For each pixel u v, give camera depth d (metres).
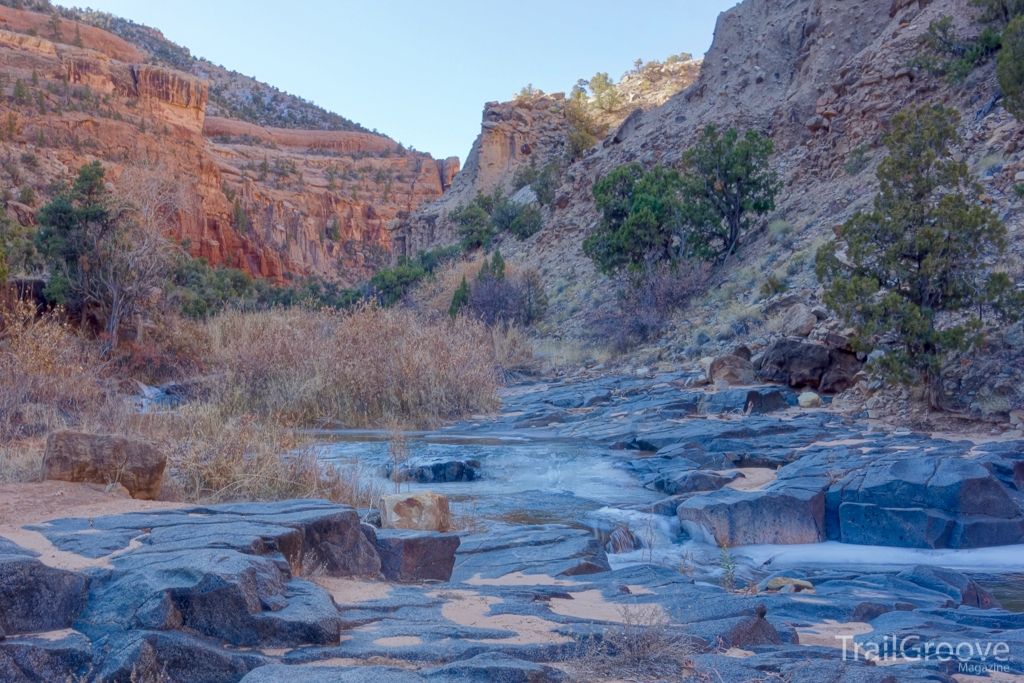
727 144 24.83
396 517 6.12
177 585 2.93
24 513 4.35
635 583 4.90
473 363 17.25
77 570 3.16
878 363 12.29
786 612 4.62
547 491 9.10
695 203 24.94
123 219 18.53
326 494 7.31
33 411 9.56
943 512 7.26
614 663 2.97
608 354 22.53
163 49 195.00
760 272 22.12
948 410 11.74
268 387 15.31
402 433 12.37
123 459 5.44
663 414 13.75
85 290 17.80
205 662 2.68
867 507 7.49
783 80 32.34
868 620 4.55
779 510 7.49
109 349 17.14
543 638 3.21
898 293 12.52
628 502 8.47
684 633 3.39
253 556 3.31
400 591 4.02
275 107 195.75
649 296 23.22
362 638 3.10
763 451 10.41
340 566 4.26
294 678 2.48
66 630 2.91
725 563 5.98
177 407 13.32
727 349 18.66
